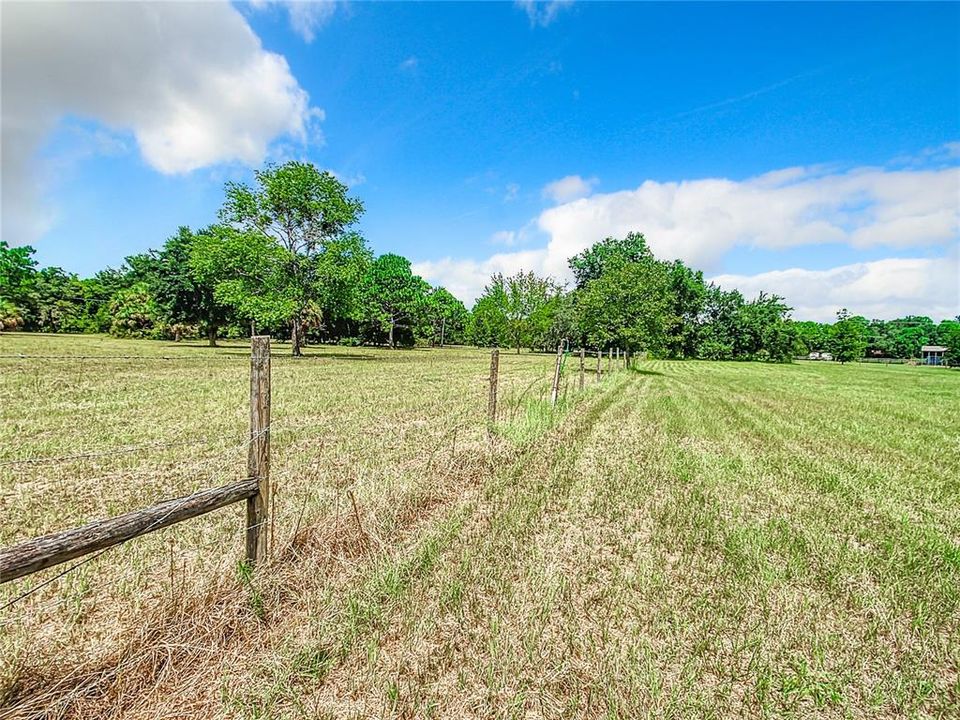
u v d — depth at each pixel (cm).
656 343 2722
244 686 261
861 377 3612
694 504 571
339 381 1720
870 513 571
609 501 570
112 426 857
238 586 331
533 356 4669
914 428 1207
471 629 315
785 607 357
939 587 394
